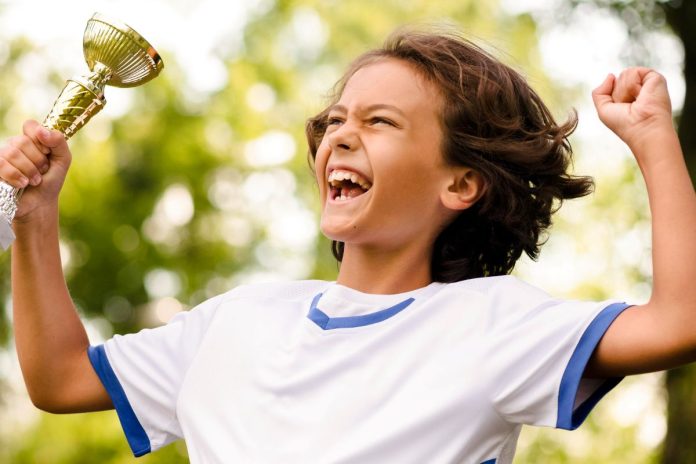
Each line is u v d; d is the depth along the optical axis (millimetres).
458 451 2928
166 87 14281
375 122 3275
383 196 3213
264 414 3092
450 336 3049
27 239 3391
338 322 3180
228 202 15102
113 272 14961
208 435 3146
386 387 3010
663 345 2762
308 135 4078
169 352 3396
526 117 3568
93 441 13797
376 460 2930
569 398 2883
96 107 3307
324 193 3332
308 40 14094
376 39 13180
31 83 13680
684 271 2758
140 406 3393
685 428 8562
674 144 2889
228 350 3266
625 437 11500
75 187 14203
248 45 14180
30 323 3432
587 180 3650
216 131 14703
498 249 3516
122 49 3254
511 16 11727
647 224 11477
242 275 15188
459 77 3367
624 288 11680
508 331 2994
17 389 13547
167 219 15148
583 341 2893
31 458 13633
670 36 9617
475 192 3363
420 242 3316
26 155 3213
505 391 2932
